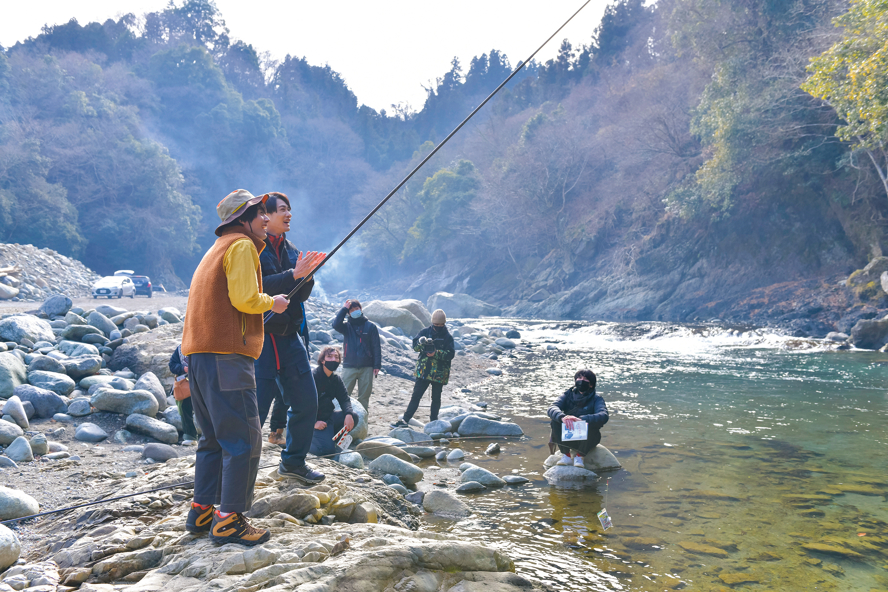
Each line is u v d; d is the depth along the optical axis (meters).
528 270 58.34
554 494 4.96
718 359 15.96
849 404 9.09
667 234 41.06
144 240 70.75
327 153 124.12
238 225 2.75
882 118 16.59
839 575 3.37
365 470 5.34
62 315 9.95
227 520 2.61
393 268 85.19
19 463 4.79
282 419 4.73
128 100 87.56
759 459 5.98
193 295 2.62
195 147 92.19
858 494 4.84
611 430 7.36
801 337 21.70
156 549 2.67
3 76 69.94
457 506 4.55
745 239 35.56
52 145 66.31
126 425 5.91
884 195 29.08
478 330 24.22
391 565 2.43
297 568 2.28
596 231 50.34
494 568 2.80
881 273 24.73
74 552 2.76
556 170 56.62
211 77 97.81
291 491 3.40
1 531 2.90
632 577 3.33
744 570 3.42
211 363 2.57
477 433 7.35
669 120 43.31
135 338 8.23
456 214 66.69
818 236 32.28
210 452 2.78
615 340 23.33
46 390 6.05
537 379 12.54
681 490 5.01
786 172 30.62
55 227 60.06
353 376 7.27
